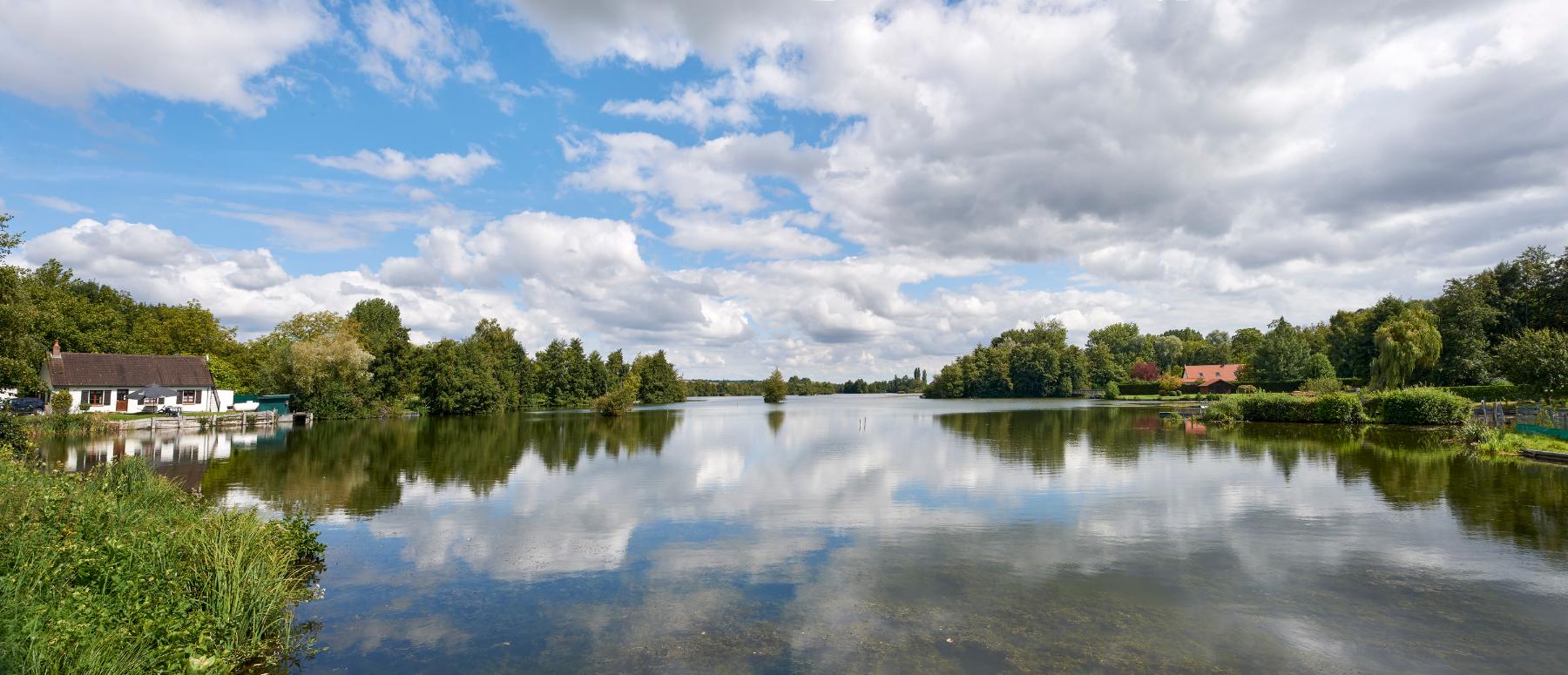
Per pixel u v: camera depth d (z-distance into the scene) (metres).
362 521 14.91
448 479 21.08
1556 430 27.02
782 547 12.43
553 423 51.06
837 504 16.44
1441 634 8.16
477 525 14.43
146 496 13.16
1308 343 104.19
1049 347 119.12
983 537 12.98
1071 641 8.03
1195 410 55.41
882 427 44.31
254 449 30.50
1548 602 9.19
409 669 7.52
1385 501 16.09
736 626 8.62
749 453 28.34
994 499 16.91
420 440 35.75
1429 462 23.05
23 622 6.64
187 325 69.81
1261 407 43.59
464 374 67.06
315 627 8.77
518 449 30.77
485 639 8.31
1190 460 24.20
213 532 9.95
